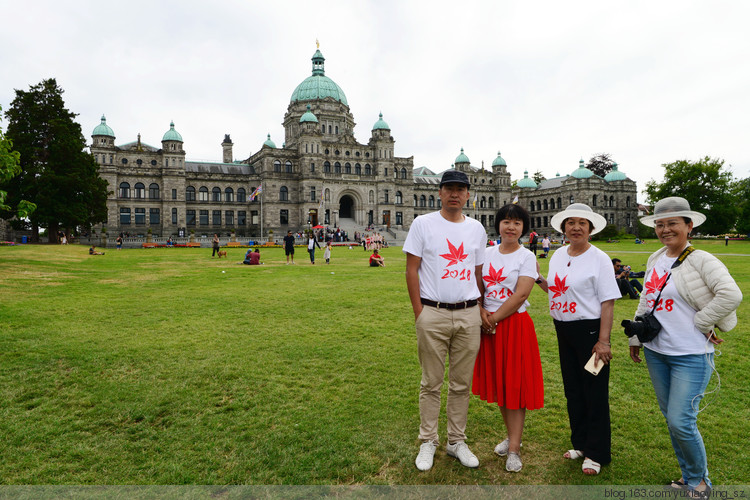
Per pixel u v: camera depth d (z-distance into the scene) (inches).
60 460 215.0
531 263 219.6
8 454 219.1
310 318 514.0
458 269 214.8
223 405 278.2
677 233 199.2
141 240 2706.7
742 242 2738.7
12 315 493.7
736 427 248.8
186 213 3513.8
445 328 215.3
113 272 1005.2
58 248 1770.4
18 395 287.4
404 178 3956.7
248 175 3673.7
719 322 188.4
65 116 2206.0
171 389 300.5
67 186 2034.9
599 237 3331.7
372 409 272.2
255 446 229.1
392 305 593.6
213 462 214.2
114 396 287.9
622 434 244.7
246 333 443.8
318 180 3540.8
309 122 3545.8
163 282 825.5
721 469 209.0
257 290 724.0
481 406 284.7
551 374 336.2
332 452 224.2
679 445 191.8
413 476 204.7
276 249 2309.3
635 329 200.2
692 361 190.5
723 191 3157.0
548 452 228.1
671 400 193.5
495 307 223.9
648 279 211.5
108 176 3250.5
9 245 1831.9
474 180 4574.3
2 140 839.1
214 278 897.5
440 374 222.1
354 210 3772.1
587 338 217.0
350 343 410.6
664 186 3309.5
